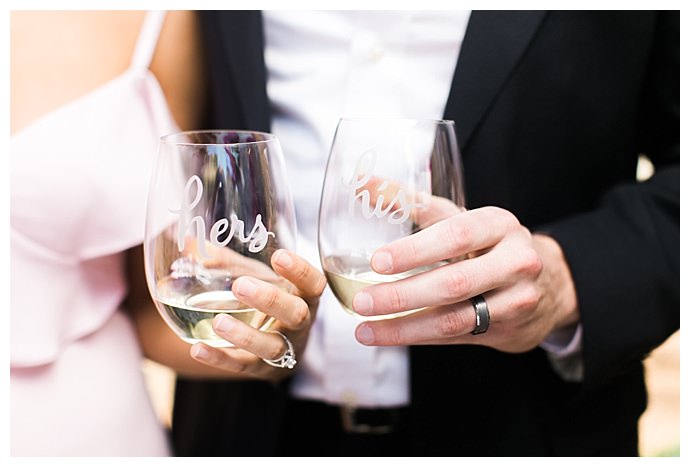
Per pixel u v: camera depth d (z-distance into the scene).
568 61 0.93
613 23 0.93
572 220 0.96
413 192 0.72
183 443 1.28
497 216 0.71
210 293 0.70
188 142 0.76
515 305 0.72
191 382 1.28
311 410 1.10
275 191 0.71
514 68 0.92
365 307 0.67
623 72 0.95
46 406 0.98
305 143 1.05
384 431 1.07
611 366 0.93
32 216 0.99
